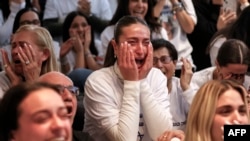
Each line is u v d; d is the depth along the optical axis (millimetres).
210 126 3270
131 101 4062
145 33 4160
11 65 4352
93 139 4039
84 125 4340
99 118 4121
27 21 6535
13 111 2348
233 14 6836
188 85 4930
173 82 5090
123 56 4094
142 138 4289
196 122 3295
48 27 7242
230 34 5891
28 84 2418
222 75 4699
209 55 6762
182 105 4992
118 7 6504
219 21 6828
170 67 5039
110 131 4051
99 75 4219
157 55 5012
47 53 4367
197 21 7070
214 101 3270
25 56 4262
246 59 4586
